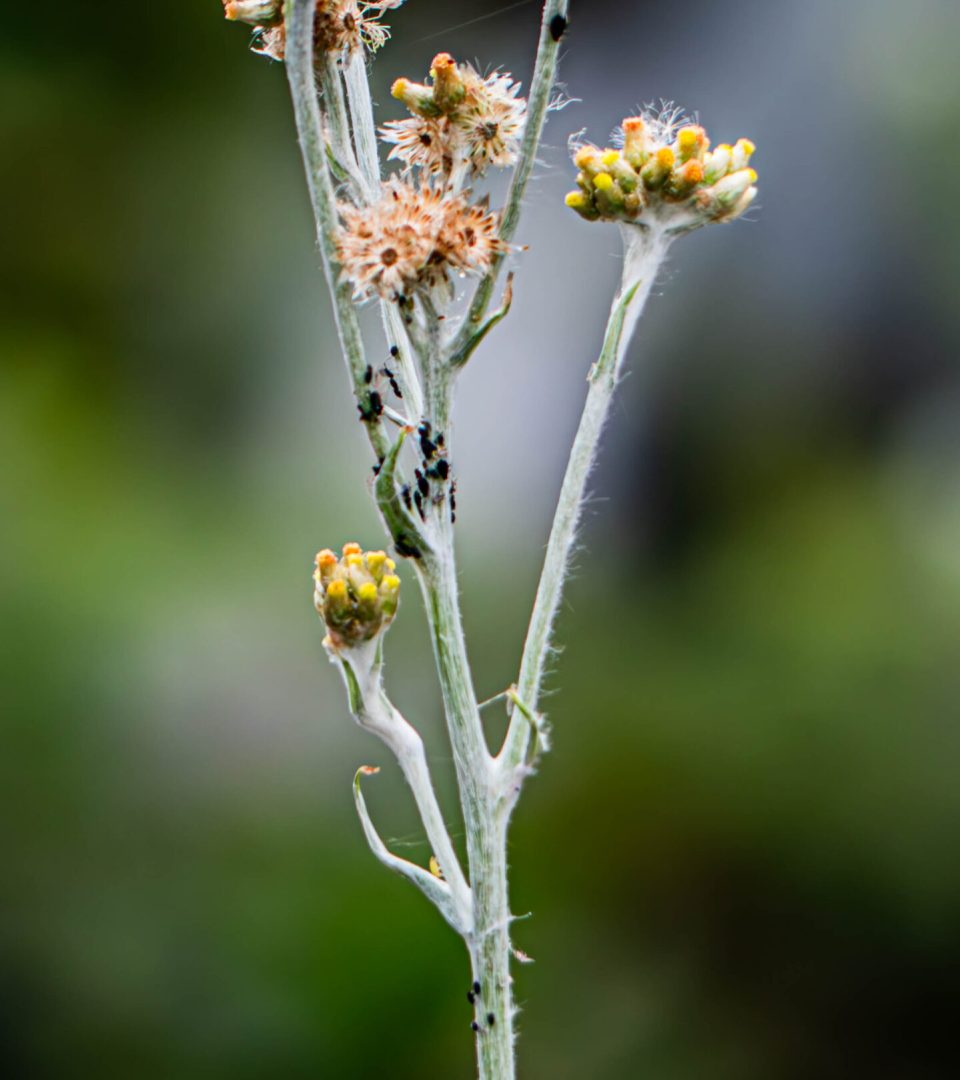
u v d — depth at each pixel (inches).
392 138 14.4
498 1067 14.1
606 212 14.4
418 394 14.3
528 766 14.1
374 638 14.1
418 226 13.8
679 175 14.3
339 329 13.9
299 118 13.8
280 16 14.3
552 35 13.8
